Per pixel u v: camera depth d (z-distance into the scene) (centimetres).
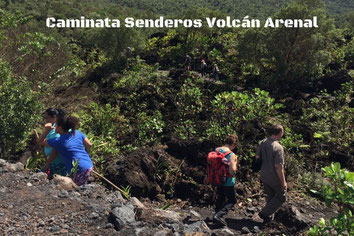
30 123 841
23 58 1503
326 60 1747
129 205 404
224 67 2073
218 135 910
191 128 1097
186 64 2098
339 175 343
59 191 436
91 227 367
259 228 556
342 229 338
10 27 1752
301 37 1825
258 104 1049
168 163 802
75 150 459
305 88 1666
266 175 536
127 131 1183
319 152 1015
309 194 793
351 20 3300
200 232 362
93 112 1263
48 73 1566
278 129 538
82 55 2478
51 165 483
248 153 922
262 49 1880
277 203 538
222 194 528
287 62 1850
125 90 1584
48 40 1612
